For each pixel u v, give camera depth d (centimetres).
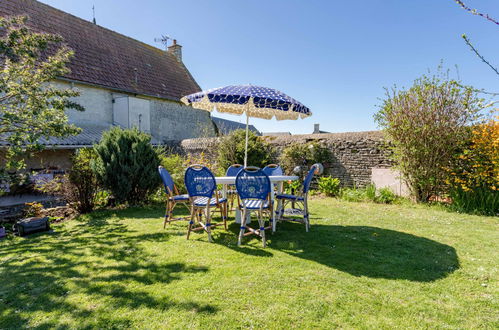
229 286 312
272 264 376
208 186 488
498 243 462
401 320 251
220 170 1161
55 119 682
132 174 790
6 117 610
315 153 1115
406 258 398
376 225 590
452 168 798
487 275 340
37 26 1531
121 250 434
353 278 333
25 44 657
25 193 902
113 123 1722
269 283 319
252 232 495
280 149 1223
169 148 1594
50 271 356
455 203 754
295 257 403
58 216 699
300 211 573
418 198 856
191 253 420
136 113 1739
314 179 1111
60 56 746
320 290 304
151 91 1952
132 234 528
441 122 791
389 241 475
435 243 463
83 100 1571
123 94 1780
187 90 2278
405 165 859
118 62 1891
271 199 533
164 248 444
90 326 244
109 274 346
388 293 298
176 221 631
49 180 723
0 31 1076
